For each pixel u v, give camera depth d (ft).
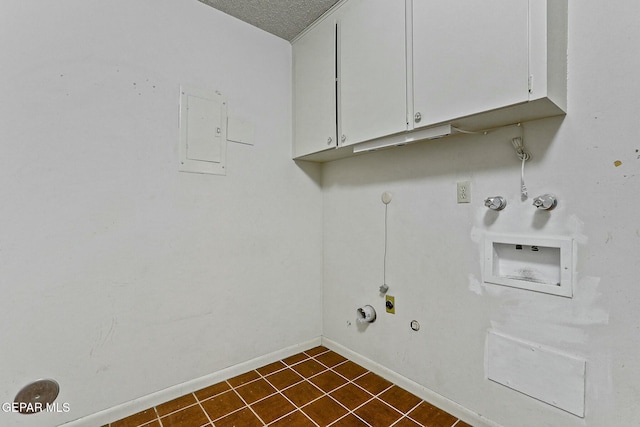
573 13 3.51
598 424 3.40
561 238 3.65
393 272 5.65
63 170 4.20
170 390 5.11
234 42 5.85
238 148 5.91
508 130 4.10
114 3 4.59
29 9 3.97
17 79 3.90
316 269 7.23
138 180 4.80
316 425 4.48
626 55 3.20
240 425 4.48
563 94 3.50
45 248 4.09
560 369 3.67
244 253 6.01
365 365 6.19
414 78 4.22
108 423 4.53
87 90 4.37
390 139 4.77
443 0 3.87
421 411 4.81
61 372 4.21
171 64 5.11
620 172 3.26
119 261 4.64
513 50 3.28
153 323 4.96
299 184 6.88
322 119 5.86
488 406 4.33
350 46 5.23
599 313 3.40
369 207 6.11
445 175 4.83
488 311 4.34
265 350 6.33
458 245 4.68
